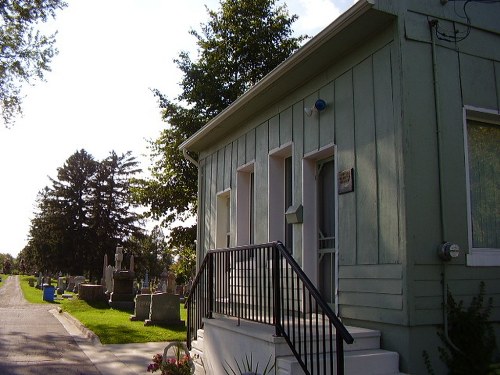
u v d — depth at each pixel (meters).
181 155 17.77
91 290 20.66
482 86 6.06
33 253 55.12
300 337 4.72
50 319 15.80
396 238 5.33
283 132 8.01
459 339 5.21
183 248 20.11
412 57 5.61
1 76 15.58
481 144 6.12
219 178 10.70
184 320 13.86
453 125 5.74
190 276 21.78
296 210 7.16
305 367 4.54
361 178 6.00
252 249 5.98
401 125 5.42
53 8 15.06
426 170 5.46
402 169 5.34
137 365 7.79
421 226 5.30
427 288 5.19
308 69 7.04
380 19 5.68
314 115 7.13
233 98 17.86
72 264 51.88
